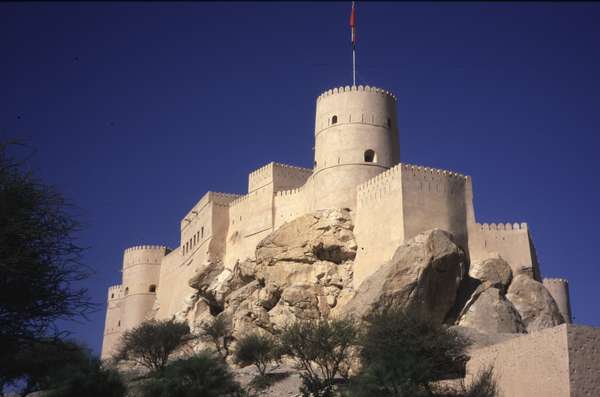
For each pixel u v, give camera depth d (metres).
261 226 69.81
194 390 40.00
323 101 64.50
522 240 54.81
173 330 61.97
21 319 24.72
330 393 41.94
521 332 49.62
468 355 40.28
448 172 55.25
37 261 24.52
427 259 49.16
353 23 66.50
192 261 80.56
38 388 44.44
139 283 93.69
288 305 56.59
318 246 58.16
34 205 24.92
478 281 51.78
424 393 36.78
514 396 35.19
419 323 41.69
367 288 50.09
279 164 70.81
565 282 66.75
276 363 52.81
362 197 57.69
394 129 64.25
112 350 93.50
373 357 40.41
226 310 63.06
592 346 32.59
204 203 78.44
